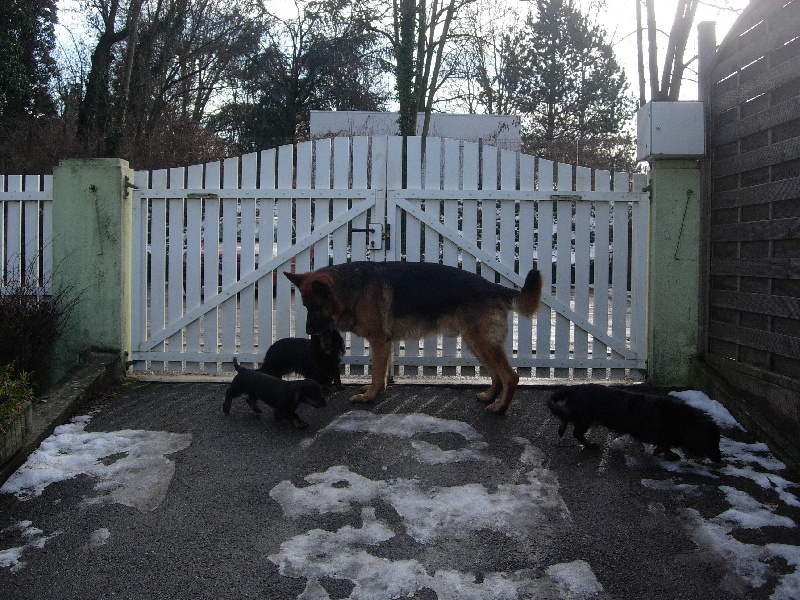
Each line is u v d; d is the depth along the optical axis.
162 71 23.31
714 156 5.33
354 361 5.96
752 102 4.69
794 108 4.08
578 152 27.11
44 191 5.98
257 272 5.95
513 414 5.00
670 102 5.38
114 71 21.27
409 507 3.40
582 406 4.20
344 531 3.16
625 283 5.83
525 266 5.89
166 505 3.44
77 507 3.41
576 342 5.93
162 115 25.19
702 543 3.05
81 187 5.84
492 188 5.90
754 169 4.66
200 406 5.15
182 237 6.02
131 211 6.00
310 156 5.93
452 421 4.81
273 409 4.82
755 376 4.62
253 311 6.00
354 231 5.92
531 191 5.82
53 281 5.90
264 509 3.39
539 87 36.19
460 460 4.06
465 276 5.18
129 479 3.75
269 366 5.42
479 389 5.71
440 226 5.90
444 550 2.99
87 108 18.97
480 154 6.45
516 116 21.58
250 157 5.94
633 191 5.79
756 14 4.54
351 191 5.91
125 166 5.88
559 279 5.88
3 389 3.93
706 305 5.47
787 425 4.18
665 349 5.66
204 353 6.02
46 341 5.59
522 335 5.93
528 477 3.82
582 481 3.76
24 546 3.03
